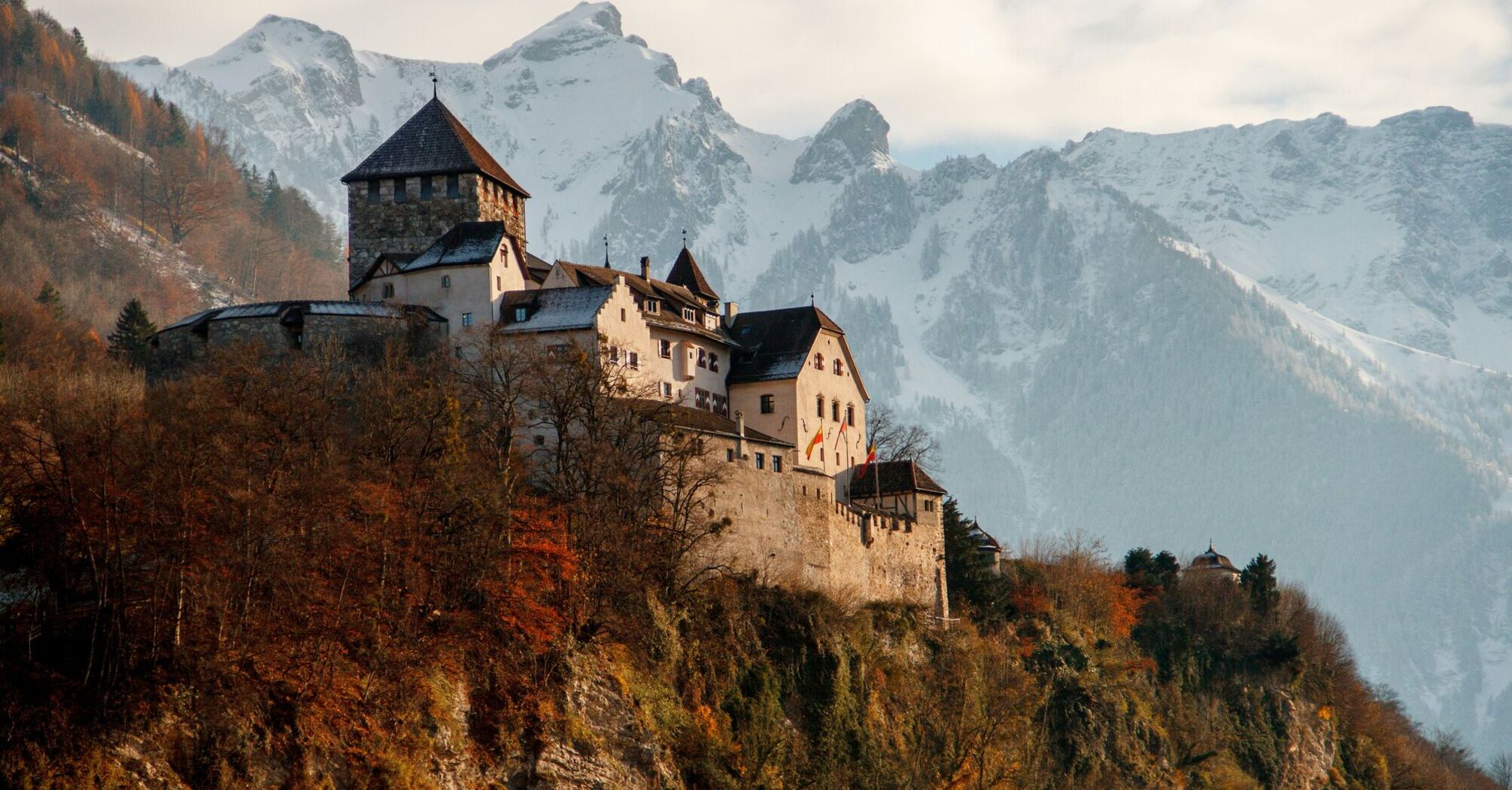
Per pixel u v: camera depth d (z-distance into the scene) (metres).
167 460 128.38
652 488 172.50
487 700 146.88
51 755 114.12
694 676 167.50
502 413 171.50
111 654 120.06
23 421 133.75
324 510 137.75
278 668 130.38
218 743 122.88
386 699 137.00
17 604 121.94
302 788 127.06
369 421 161.88
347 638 137.12
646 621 164.62
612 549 164.88
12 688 115.56
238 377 153.62
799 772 171.88
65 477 122.56
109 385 168.12
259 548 130.38
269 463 141.25
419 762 136.62
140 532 125.62
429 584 147.38
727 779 160.75
